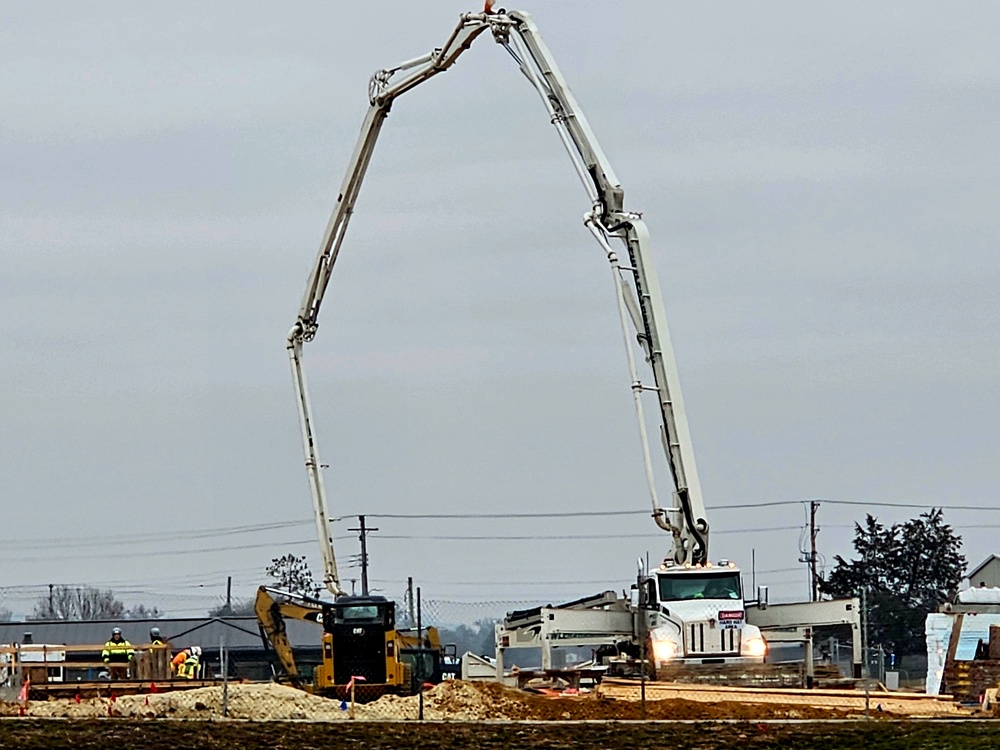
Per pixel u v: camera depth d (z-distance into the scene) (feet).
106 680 229.04
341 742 148.05
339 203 246.27
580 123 218.59
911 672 389.19
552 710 177.47
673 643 206.18
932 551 435.12
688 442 214.07
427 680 235.20
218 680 219.20
